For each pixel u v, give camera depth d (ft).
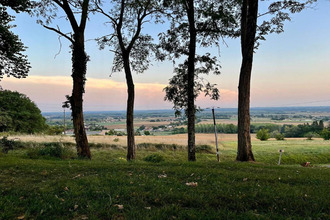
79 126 48.03
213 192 15.88
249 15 43.57
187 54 52.60
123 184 17.93
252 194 15.15
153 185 17.61
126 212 12.53
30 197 15.23
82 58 48.42
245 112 43.19
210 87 50.44
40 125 190.08
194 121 49.47
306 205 13.42
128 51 54.39
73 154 55.42
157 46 58.49
